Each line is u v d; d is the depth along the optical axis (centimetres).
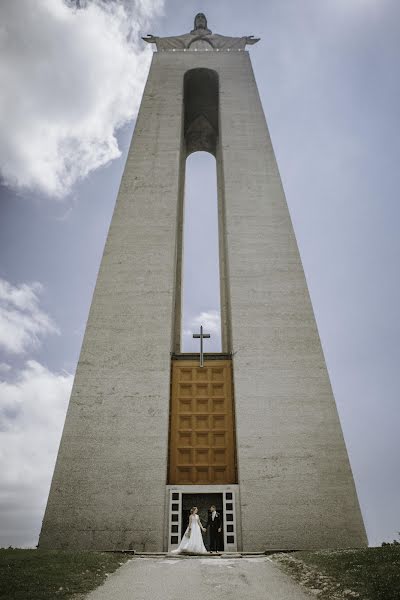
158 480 1345
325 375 1536
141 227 1861
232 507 1345
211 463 1484
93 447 1393
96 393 1488
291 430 1435
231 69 2572
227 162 2088
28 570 843
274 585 779
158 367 1541
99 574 849
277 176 2041
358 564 856
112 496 1320
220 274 2133
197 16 3114
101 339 1593
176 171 2041
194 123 2822
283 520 1295
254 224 1881
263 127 2238
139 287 1712
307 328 1633
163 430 1427
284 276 1753
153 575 854
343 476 1362
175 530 1318
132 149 2131
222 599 697
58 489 1327
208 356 1683
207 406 1589
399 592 667
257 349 1586
